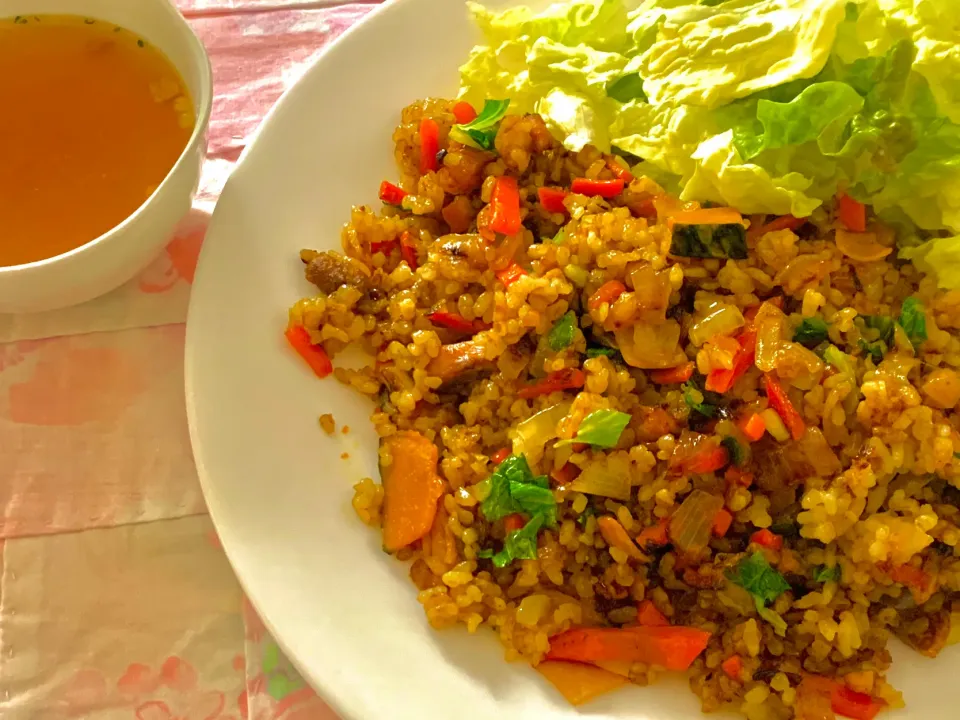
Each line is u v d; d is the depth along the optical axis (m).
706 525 0.21
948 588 0.21
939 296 0.23
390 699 0.19
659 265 0.23
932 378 0.22
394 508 0.22
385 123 0.27
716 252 0.23
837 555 0.22
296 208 0.25
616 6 0.27
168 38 0.25
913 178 0.23
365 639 0.20
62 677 0.21
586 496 0.22
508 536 0.22
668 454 0.22
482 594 0.21
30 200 0.23
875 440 0.21
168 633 0.22
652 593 0.22
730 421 0.22
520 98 0.27
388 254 0.26
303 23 0.31
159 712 0.21
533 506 0.21
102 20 0.26
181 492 0.23
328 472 0.22
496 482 0.21
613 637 0.20
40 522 0.23
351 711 0.19
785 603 0.21
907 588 0.21
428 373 0.24
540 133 0.26
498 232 0.24
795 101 0.23
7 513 0.23
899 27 0.23
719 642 0.21
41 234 0.23
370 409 0.24
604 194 0.25
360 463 0.23
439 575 0.21
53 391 0.24
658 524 0.22
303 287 0.24
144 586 0.22
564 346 0.23
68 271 0.22
